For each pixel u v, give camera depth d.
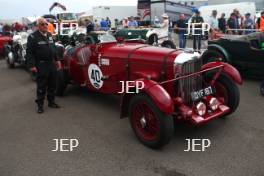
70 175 3.90
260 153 4.25
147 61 5.02
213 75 5.22
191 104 4.77
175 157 4.24
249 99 6.62
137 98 4.50
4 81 9.43
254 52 7.93
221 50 8.55
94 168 4.04
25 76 10.12
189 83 4.73
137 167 4.03
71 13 22.25
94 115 5.95
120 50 5.56
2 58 15.34
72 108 6.40
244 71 8.58
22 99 7.23
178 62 4.61
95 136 5.01
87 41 6.45
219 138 4.75
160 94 4.18
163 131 4.24
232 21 13.43
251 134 4.84
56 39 10.78
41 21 5.82
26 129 5.38
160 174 3.84
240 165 3.97
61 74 6.92
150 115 4.46
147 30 13.72
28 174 3.96
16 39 11.68
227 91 5.20
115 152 4.45
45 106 6.61
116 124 5.47
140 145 4.64
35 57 5.98
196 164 4.04
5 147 4.72
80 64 6.51
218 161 4.09
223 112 4.82
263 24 12.05
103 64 5.85
